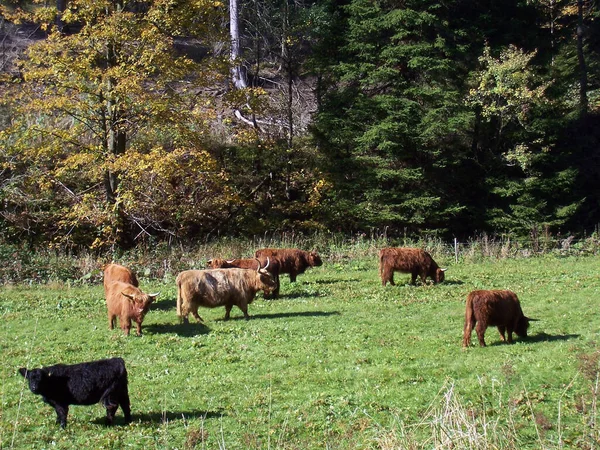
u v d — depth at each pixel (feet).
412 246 105.19
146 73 90.94
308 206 116.16
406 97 117.29
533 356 46.50
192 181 105.60
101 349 51.24
